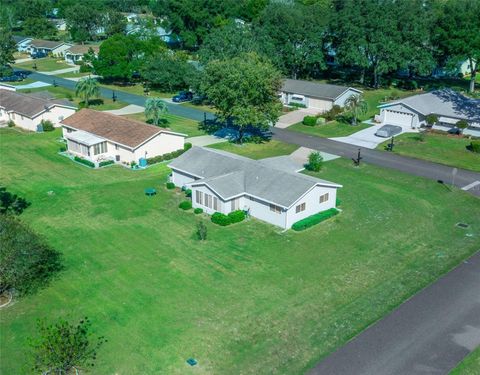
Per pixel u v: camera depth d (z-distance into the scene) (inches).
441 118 2898.6
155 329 1224.2
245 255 1566.2
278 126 3038.9
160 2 5457.7
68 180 2183.8
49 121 2950.3
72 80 4320.9
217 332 1216.2
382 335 1200.8
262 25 4092.0
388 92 3814.0
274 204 1721.2
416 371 1088.2
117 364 1106.7
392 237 1691.7
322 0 5088.6
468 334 1206.3
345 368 1096.8
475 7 3599.9
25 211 1873.8
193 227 1748.3
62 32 6668.3
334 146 2659.9
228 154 2139.5
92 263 1515.7
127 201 1958.7
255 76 2485.2
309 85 3511.3
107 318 1263.5
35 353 1077.8
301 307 1312.7
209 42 3629.4
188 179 2042.3
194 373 1087.0
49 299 1338.6
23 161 2422.5
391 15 3673.7
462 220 1825.8
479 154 2512.3
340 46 3875.5
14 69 4724.4
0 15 6806.1
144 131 2421.3
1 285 1348.4
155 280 1430.9
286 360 1124.5
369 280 1437.0
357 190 2081.7
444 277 1449.3
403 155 2514.8
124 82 4217.5
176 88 3934.5
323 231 1727.4
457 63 3659.0
